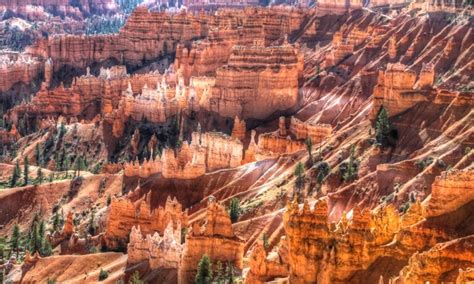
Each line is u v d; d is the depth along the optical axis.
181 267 148.25
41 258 174.88
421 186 155.75
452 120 173.62
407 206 147.50
